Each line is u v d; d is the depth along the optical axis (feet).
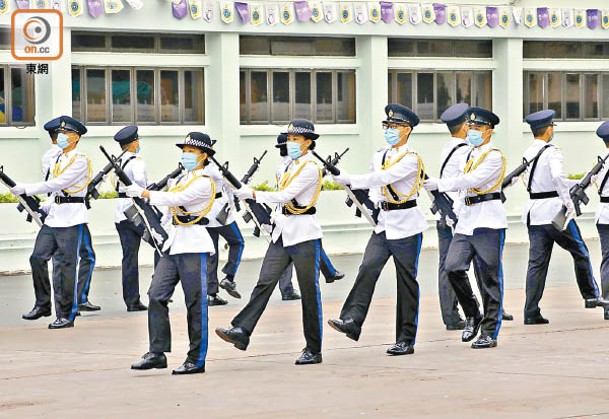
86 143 100.63
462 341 62.23
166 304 55.67
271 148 108.58
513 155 118.62
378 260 58.95
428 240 114.21
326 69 110.83
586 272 71.87
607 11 121.80
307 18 106.93
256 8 104.83
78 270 77.15
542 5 119.24
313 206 56.80
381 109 111.34
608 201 71.10
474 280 84.53
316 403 47.09
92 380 53.06
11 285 89.25
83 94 100.89
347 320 58.85
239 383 51.57
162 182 66.95
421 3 112.27
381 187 58.75
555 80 122.52
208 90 105.81
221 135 104.83
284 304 79.20
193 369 54.13
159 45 103.45
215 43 104.68
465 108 65.77
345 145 111.96
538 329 66.44
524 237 118.83
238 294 80.59
